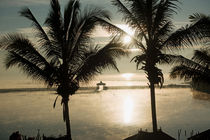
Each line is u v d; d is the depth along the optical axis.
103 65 16.83
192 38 16.48
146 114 52.88
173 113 54.16
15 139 18.48
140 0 18.14
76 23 17.02
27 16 16.11
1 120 47.09
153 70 18.91
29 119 48.03
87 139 31.78
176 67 18.17
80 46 17.22
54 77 17.81
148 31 18.77
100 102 77.62
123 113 54.81
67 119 18.17
